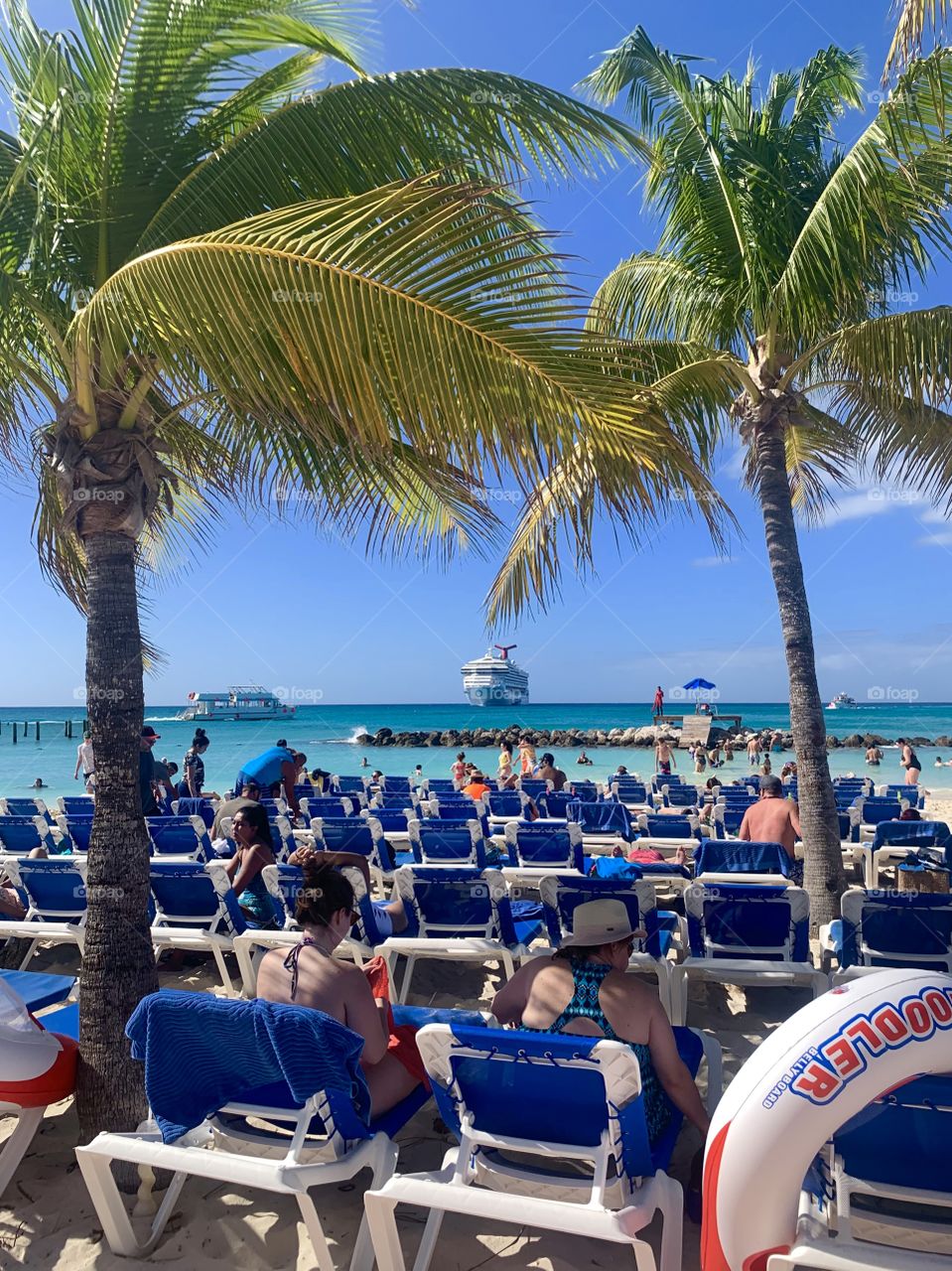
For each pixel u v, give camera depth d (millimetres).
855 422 7551
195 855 6805
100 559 3463
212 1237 2730
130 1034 2430
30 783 27422
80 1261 2623
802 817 6852
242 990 4676
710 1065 3178
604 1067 2127
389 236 2758
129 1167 2998
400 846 8680
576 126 3695
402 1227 2789
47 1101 3010
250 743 52312
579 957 2707
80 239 3840
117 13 3609
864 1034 1896
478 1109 2371
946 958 4066
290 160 3602
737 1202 1936
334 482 4520
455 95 3531
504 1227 2783
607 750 51000
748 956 4352
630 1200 2203
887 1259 1877
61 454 3502
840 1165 2137
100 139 3740
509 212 2898
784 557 7117
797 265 6520
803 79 7344
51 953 5875
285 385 3004
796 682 6973
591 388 2893
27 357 3922
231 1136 2553
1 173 3717
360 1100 2516
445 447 3023
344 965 2748
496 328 2836
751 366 7469
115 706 3371
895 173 6047
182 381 3479
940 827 7492
